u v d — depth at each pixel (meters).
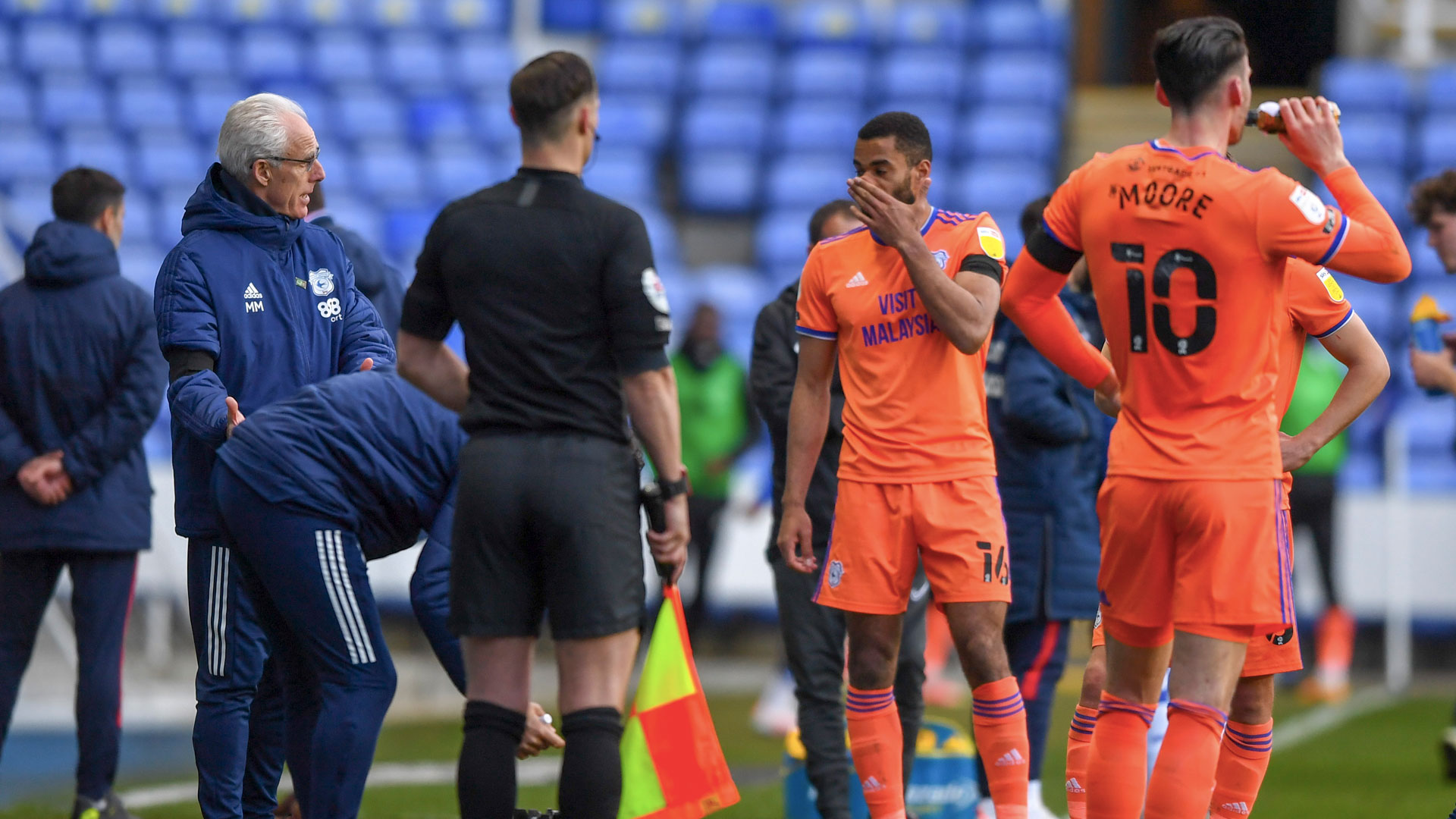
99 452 17.83
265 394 15.08
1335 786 21.67
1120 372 12.84
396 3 55.59
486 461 11.89
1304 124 12.59
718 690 33.44
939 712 29.48
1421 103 51.50
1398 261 12.11
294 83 52.09
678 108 53.72
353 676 13.34
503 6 56.50
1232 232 12.05
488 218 12.04
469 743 11.91
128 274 42.69
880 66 54.97
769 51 54.84
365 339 16.06
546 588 12.05
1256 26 61.72
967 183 49.28
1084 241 12.85
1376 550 37.84
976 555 14.64
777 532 17.62
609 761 11.79
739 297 45.59
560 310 11.91
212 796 14.55
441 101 52.31
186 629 33.31
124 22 52.97
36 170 46.44
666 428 12.05
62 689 31.56
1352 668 39.16
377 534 13.83
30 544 17.84
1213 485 12.20
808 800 17.69
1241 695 14.30
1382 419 38.84
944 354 14.81
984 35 55.19
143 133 48.53
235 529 13.32
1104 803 12.91
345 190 48.09
